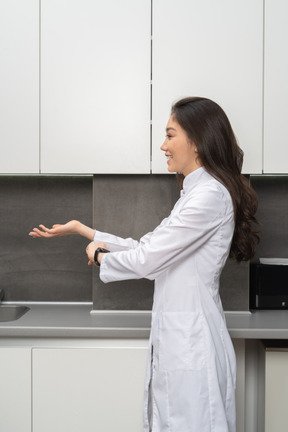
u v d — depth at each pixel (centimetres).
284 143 195
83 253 233
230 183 150
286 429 179
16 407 176
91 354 176
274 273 208
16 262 233
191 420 139
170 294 148
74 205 232
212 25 193
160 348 148
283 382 179
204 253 148
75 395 176
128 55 194
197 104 151
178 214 145
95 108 195
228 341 153
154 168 196
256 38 193
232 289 206
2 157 196
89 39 194
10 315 224
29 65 195
